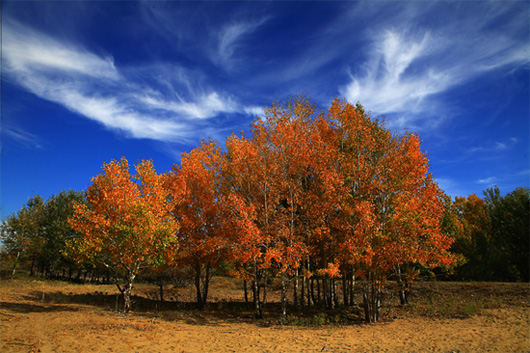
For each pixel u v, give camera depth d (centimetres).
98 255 1603
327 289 2133
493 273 2875
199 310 1925
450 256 1867
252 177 1706
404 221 1441
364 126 1639
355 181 1583
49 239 3369
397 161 1503
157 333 1140
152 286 3219
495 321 1369
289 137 1666
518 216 2506
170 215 1712
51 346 862
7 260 3544
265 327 1454
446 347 1023
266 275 1766
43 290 2317
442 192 1467
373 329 1362
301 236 1627
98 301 1973
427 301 2005
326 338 1198
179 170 1934
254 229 1466
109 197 1532
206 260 1964
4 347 820
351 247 1414
